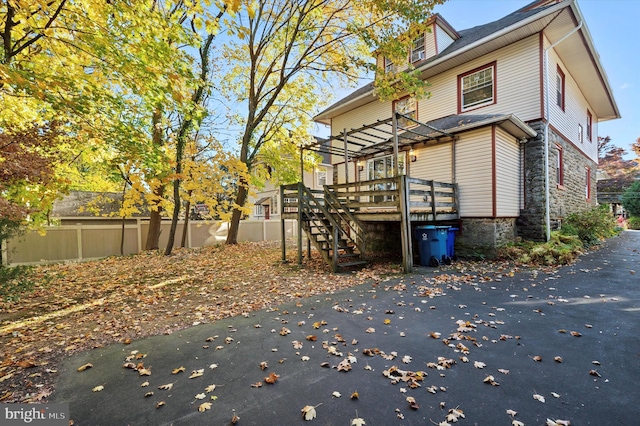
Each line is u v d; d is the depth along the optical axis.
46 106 6.05
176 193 10.80
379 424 1.98
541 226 8.74
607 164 28.89
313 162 14.73
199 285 6.23
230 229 13.51
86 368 2.84
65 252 9.95
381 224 10.46
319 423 2.00
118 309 4.69
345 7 9.49
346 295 5.16
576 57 10.41
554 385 2.36
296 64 11.35
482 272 6.53
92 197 13.66
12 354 3.15
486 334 3.37
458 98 10.70
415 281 5.95
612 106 14.80
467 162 8.63
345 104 13.84
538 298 4.56
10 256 8.79
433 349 3.05
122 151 6.66
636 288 4.86
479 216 8.31
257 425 2.00
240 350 3.16
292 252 11.20
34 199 5.89
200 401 2.29
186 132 10.78
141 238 12.06
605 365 2.63
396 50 9.12
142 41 5.39
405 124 12.29
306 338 3.42
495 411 2.08
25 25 5.40
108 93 6.18
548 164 9.03
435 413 2.08
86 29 5.46
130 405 2.25
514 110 9.28
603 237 11.34
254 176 14.64
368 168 12.84
